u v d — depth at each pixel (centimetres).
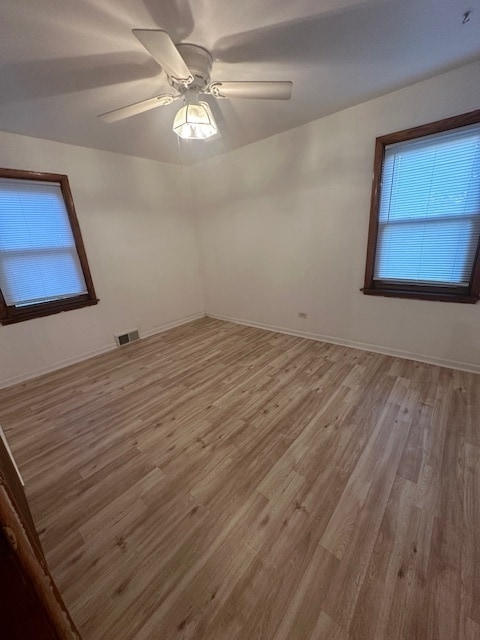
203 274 436
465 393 208
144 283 369
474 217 211
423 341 256
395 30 147
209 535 120
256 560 109
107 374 278
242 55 161
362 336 294
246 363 281
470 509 125
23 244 267
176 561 111
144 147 305
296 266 325
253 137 297
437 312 243
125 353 328
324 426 183
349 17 136
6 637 47
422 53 169
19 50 144
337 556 109
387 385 225
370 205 253
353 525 120
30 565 45
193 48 147
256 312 386
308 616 92
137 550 116
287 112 242
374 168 241
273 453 163
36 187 267
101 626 93
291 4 126
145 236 362
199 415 203
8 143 245
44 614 49
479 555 107
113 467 160
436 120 205
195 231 420
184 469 156
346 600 95
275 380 244
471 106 191
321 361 274
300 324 343
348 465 152
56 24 128
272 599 97
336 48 160
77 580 106
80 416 212
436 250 234
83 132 254
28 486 150
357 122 240
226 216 372
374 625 89
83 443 182
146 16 127
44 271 284
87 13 123
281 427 184
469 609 91
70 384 262
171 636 89
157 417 204
